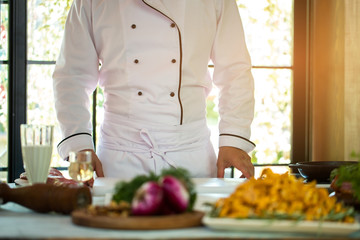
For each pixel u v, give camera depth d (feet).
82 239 2.95
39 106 10.07
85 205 3.86
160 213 3.28
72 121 7.06
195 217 3.26
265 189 3.51
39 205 3.94
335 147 10.44
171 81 6.89
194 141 6.93
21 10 9.99
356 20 10.21
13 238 2.99
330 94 10.49
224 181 5.50
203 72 7.23
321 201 3.46
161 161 6.66
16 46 9.98
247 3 10.67
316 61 10.64
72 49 7.22
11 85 9.98
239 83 7.38
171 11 6.99
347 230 3.13
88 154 4.58
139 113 6.82
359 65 10.24
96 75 7.38
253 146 7.33
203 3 7.19
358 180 4.06
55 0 10.10
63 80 7.20
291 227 3.12
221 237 3.00
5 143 9.96
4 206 4.44
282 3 10.75
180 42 6.96
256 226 3.13
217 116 10.49
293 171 10.85
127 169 6.70
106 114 7.07
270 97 10.78
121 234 3.04
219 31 7.45
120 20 7.04
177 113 6.87
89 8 7.22
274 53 10.77
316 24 10.61
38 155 4.77
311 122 10.78
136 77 6.89
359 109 10.23
